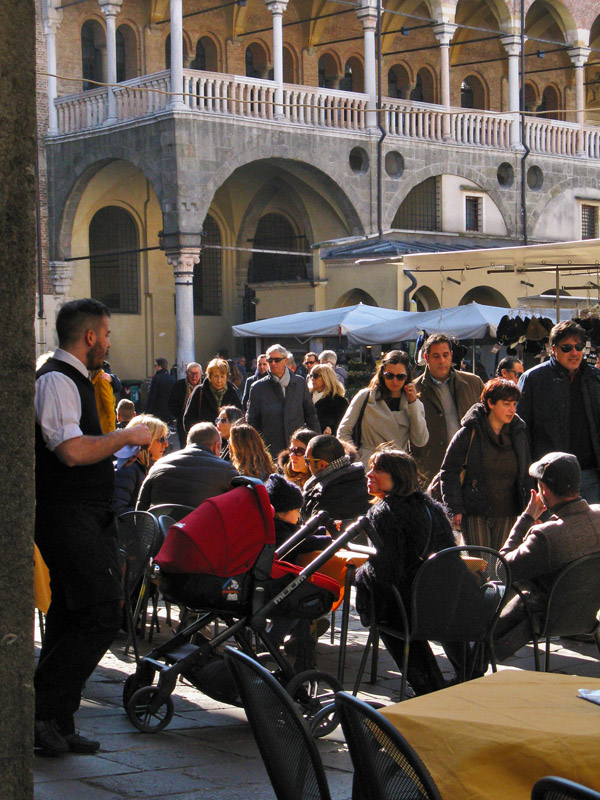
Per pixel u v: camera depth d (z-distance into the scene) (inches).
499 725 170.9
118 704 319.6
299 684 283.4
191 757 265.1
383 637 321.4
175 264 1390.3
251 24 1713.8
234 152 1414.9
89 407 262.7
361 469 382.6
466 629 303.1
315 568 300.2
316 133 1493.6
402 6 1795.0
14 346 166.6
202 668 297.4
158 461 402.9
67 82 1563.7
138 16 1620.3
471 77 1942.7
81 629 260.1
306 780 172.4
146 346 1636.3
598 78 2073.1
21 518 167.3
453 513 399.2
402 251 1433.3
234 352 1695.4
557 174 1742.1
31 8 167.6
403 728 175.6
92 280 1581.0
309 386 649.6
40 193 1530.5
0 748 164.4
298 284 1569.9
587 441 433.1
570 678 206.2
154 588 402.3
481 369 1099.3
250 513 299.0
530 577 322.7
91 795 230.2
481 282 1412.4
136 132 1409.9
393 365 454.3
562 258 796.6
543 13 1900.8
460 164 1627.7
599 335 798.5
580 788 128.6
